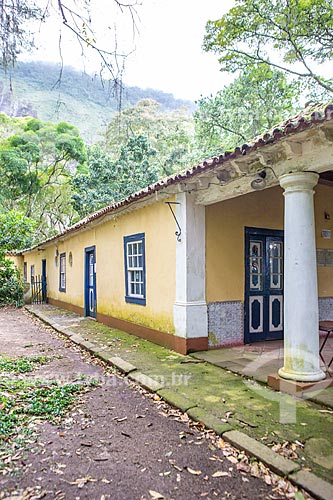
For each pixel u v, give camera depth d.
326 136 3.72
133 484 2.67
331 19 13.15
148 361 5.80
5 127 27.16
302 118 3.48
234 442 3.14
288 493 2.53
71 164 28.08
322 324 5.36
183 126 24.25
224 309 6.59
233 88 18.45
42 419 3.78
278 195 7.39
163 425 3.64
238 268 6.80
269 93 17.92
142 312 7.77
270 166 4.57
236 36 14.91
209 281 6.45
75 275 12.82
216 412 3.77
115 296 9.22
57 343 7.81
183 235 6.31
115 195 19.30
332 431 3.32
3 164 24.36
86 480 2.72
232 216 6.76
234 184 5.48
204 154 20.44
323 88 16.56
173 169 23.53
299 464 2.79
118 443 3.27
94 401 4.29
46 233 29.17
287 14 13.54
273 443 3.11
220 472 2.80
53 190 28.47
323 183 7.19
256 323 7.01
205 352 6.23
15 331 9.56
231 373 5.12
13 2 3.35
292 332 4.32
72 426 3.62
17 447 3.20
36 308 14.54
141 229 7.84
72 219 28.98
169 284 6.73
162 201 7.02
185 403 4.01
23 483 2.70
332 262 7.77
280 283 7.38
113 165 19.84
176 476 2.76
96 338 7.84
